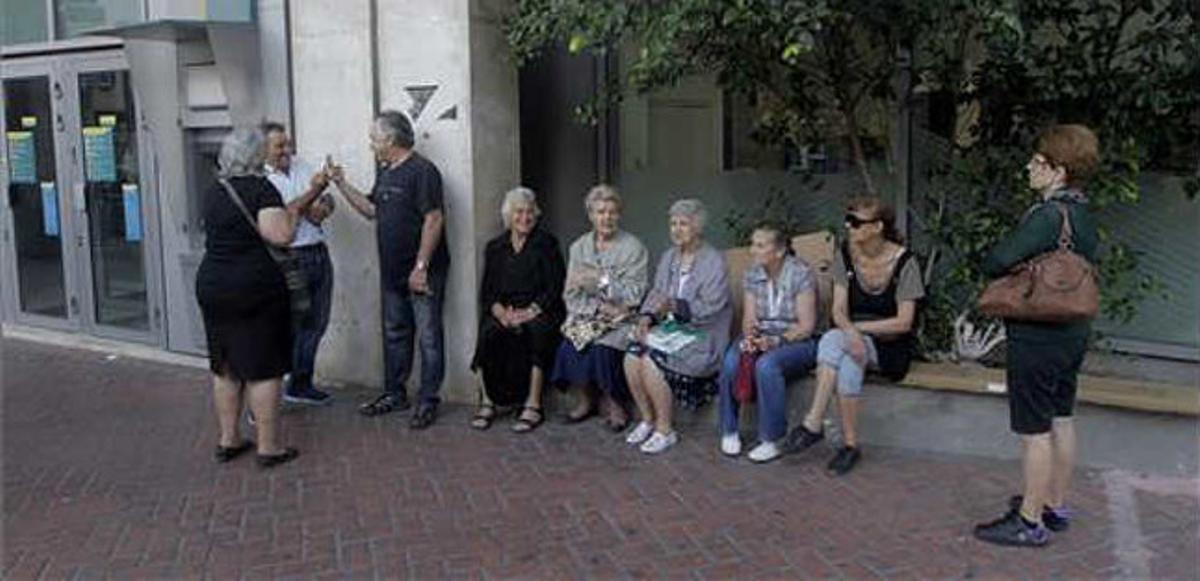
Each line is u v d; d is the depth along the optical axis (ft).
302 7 25.26
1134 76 20.20
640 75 21.08
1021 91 21.36
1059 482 16.42
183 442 22.39
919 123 23.31
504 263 22.62
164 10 29.01
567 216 27.43
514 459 20.66
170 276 30.37
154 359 30.12
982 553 16.02
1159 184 22.63
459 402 24.45
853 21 20.48
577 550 16.49
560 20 20.15
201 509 18.54
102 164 31.68
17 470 20.79
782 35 18.71
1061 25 21.04
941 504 17.87
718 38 20.03
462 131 23.53
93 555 16.74
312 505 18.58
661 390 20.84
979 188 21.76
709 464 20.08
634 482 19.26
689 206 21.22
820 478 19.20
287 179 23.98
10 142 33.99
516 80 24.18
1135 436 18.89
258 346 20.24
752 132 25.08
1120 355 23.08
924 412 20.26
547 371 22.50
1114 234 23.06
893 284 19.76
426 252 22.80
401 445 21.66
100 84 31.35
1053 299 15.10
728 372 20.29
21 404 25.73
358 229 25.25
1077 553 15.94
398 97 24.21
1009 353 15.93
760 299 20.71
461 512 18.10
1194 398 18.54
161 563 16.38
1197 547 16.05
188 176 29.27
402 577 15.74
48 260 33.81
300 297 23.84
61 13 32.04
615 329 21.79
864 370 19.76
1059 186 15.60
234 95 26.78
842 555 16.08
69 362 30.12
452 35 23.39
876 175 23.94
